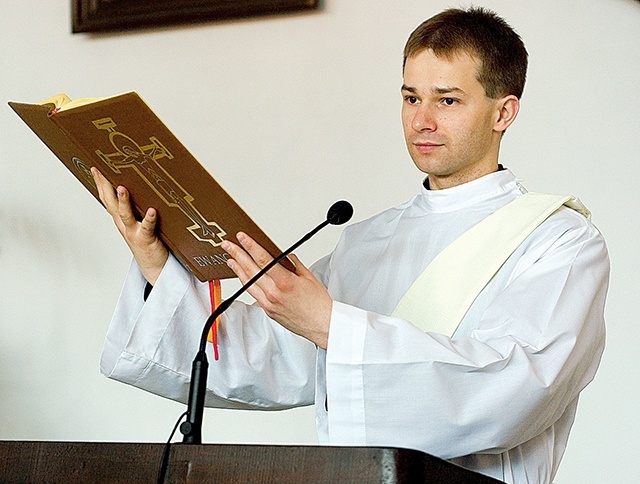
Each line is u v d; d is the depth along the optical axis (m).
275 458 3.26
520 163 8.06
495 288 4.80
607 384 7.63
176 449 3.43
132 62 9.45
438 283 4.92
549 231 4.84
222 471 3.33
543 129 8.06
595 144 7.94
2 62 9.78
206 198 4.21
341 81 8.80
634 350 7.61
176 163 4.15
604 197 7.85
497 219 5.00
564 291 4.50
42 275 9.40
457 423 4.03
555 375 4.23
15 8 9.84
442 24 5.06
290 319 4.12
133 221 4.73
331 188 8.66
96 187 4.76
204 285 5.10
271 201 8.82
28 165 9.60
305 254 8.63
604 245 4.80
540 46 8.18
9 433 9.21
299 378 5.29
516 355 4.15
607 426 7.59
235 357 5.18
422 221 5.30
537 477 4.68
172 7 9.24
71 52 9.63
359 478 3.14
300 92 8.91
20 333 9.36
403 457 3.13
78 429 9.08
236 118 9.06
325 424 4.88
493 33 5.04
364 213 8.52
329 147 8.73
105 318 9.20
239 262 4.18
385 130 8.59
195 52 9.28
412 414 4.00
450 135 5.04
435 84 5.00
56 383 9.20
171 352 5.00
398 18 8.71
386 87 8.65
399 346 4.04
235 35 9.19
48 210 9.49
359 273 5.42
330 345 4.04
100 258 9.30
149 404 8.97
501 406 4.07
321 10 8.95
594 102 8.00
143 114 4.02
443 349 4.05
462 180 5.25
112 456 3.54
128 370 4.97
